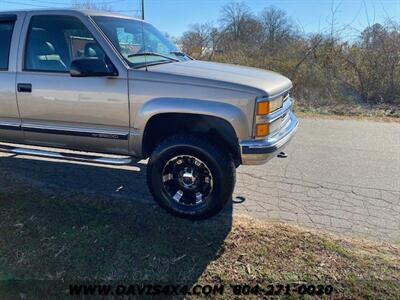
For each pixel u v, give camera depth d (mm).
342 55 11617
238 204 3736
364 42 11188
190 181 3309
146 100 3227
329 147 5723
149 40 3996
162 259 2750
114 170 4578
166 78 3164
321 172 4641
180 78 3141
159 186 3375
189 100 3115
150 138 3479
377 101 10406
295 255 2803
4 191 3846
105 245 2912
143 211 3479
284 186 4199
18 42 3668
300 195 3971
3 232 3070
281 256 2791
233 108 3043
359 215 3535
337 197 3930
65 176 4344
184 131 3408
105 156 3900
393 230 3262
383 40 10844
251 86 3041
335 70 11461
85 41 3449
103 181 4223
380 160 5113
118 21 3807
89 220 3283
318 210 3629
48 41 3598
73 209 3482
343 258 2773
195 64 3709
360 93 10750
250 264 2693
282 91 3395
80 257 2762
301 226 3295
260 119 3051
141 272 2609
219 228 3197
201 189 3309
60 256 2768
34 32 3650
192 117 3240
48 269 2629
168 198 3383
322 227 3287
